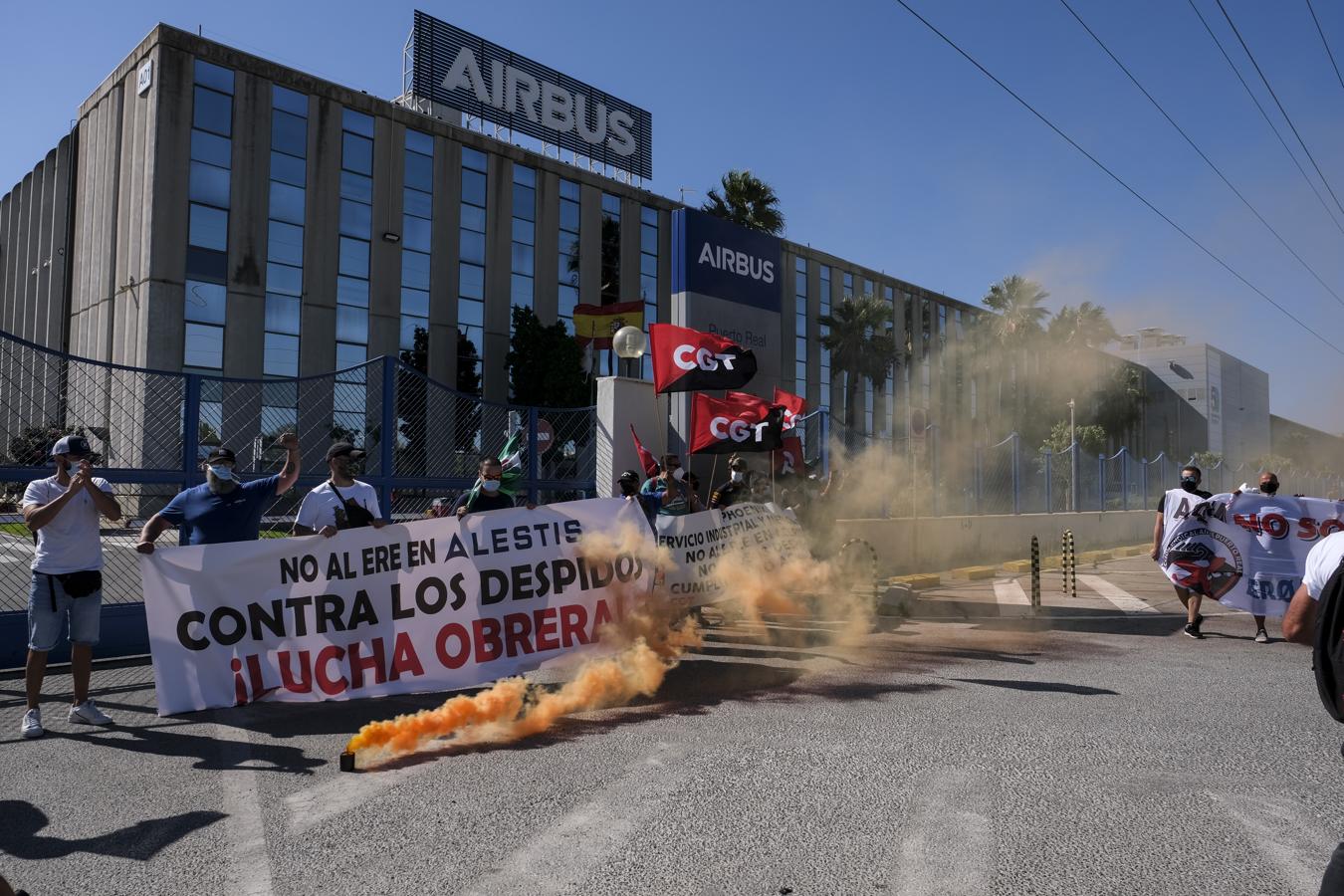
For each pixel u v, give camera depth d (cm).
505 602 637
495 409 1023
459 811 380
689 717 540
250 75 2939
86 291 3131
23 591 737
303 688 575
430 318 3400
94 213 3131
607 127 4297
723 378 1035
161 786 418
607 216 4084
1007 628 909
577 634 659
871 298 5028
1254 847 340
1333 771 432
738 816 371
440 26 3634
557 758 456
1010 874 316
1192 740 486
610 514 682
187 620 554
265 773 438
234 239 2880
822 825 361
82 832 361
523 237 3731
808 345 5162
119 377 788
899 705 570
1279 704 572
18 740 501
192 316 2784
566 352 3444
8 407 723
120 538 791
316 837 354
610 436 1143
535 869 321
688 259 1332
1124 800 391
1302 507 840
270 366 2948
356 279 3189
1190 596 873
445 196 3466
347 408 913
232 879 316
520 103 3916
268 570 575
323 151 3109
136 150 2833
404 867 324
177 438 798
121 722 541
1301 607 210
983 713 548
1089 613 1032
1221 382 10419
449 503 929
